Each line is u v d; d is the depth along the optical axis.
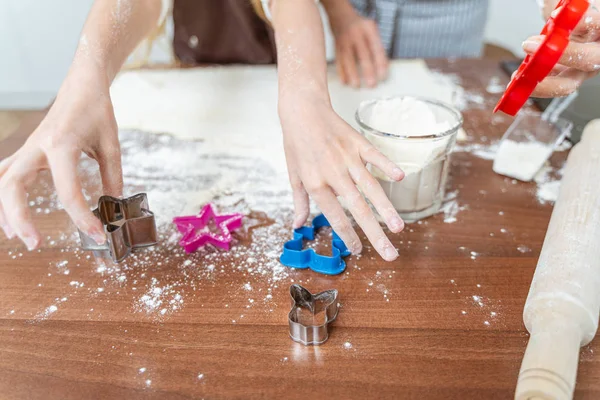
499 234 0.60
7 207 0.51
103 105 0.57
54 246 0.60
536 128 0.72
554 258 0.50
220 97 0.86
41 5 1.43
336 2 0.93
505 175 0.70
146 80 0.91
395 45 1.07
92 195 0.67
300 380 0.45
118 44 0.63
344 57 0.91
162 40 1.21
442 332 0.49
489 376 0.46
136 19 0.66
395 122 0.63
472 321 0.50
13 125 1.48
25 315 0.52
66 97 0.56
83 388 0.45
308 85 0.60
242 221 0.62
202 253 0.58
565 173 0.61
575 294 0.46
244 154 0.73
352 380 0.45
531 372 0.42
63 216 0.64
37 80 1.56
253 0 0.82
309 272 0.56
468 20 1.06
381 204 0.53
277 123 0.80
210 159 0.73
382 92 0.85
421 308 0.52
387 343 0.48
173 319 0.51
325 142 0.56
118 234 0.56
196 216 0.62
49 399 0.44
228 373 0.46
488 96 0.87
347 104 0.82
